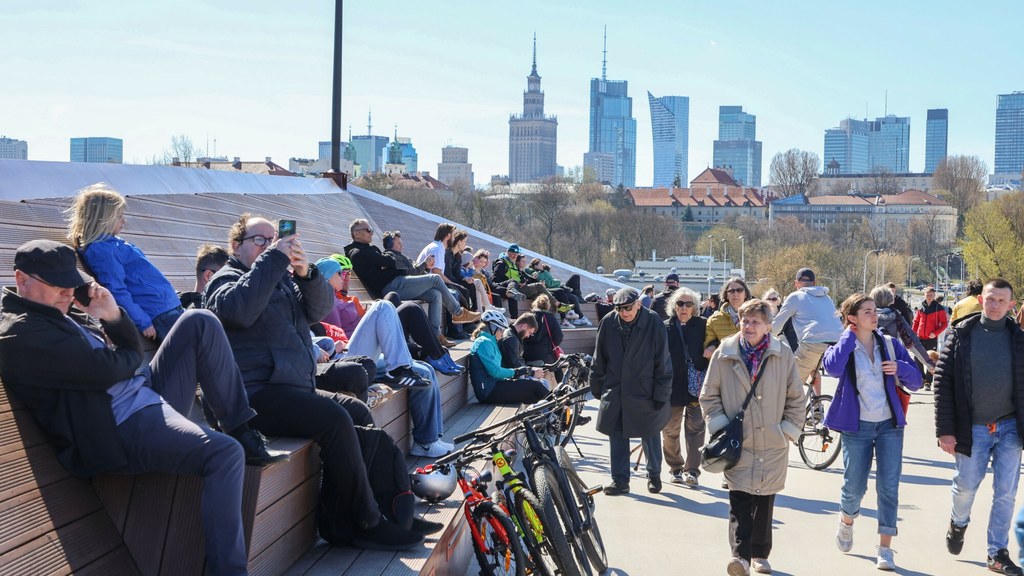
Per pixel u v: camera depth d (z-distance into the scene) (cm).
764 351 612
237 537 400
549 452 594
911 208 18462
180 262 884
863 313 665
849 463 681
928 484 942
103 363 388
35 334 381
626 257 13025
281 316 511
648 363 843
